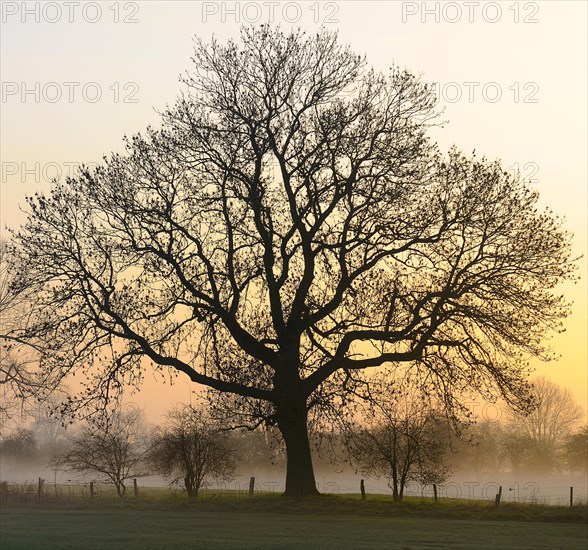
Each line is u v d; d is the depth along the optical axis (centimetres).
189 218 4128
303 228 4081
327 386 4138
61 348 3991
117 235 4088
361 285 3997
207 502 4197
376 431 4541
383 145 4084
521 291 3903
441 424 4725
